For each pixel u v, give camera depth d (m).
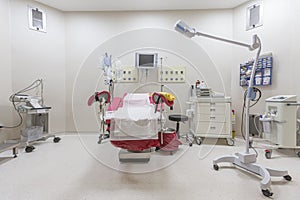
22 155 2.24
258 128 2.81
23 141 2.42
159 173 1.74
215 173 1.73
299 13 2.40
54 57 3.29
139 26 3.39
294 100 2.20
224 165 1.93
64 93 3.41
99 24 3.41
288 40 2.52
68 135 3.30
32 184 1.52
